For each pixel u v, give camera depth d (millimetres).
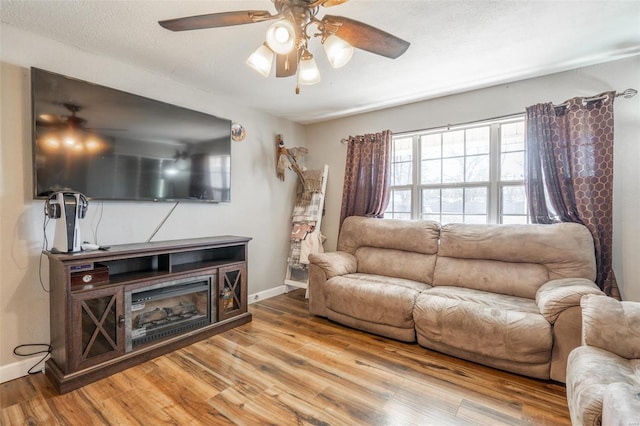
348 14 1845
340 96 3205
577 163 2432
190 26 1477
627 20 1895
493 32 2035
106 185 2279
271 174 3816
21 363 1977
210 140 2979
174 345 2330
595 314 1561
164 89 2738
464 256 2770
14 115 1963
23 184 1998
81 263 1882
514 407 1700
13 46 1955
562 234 2377
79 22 1912
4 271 1936
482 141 3061
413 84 2895
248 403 1718
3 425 1532
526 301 2287
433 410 1676
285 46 1318
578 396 1229
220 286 2693
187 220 2914
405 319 2428
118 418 1588
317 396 1787
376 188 3523
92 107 2201
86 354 1904
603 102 2352
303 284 3771
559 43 2170
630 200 2357
